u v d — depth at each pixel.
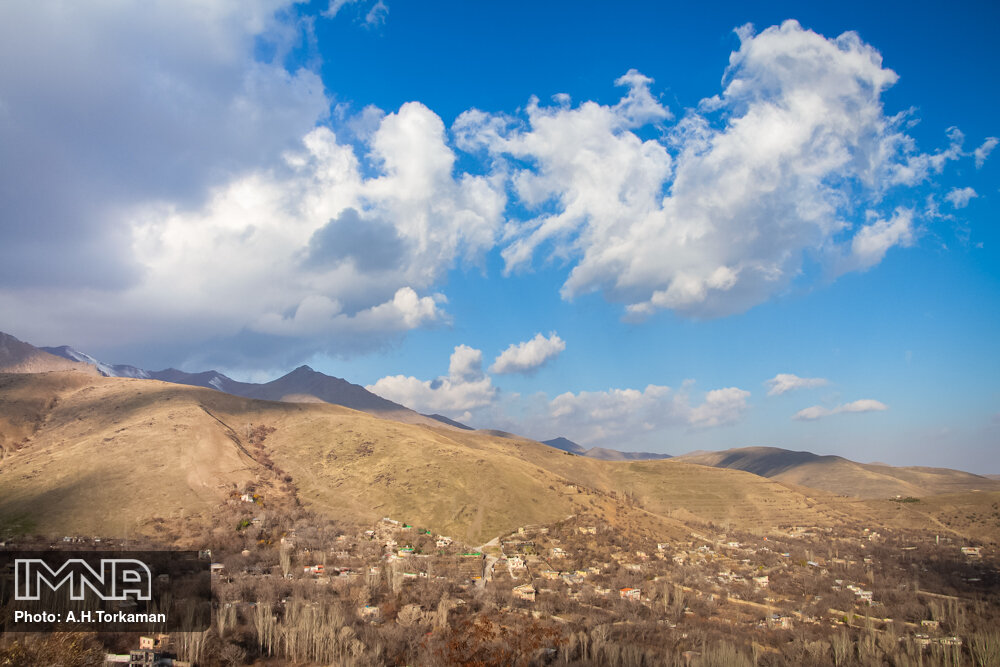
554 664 99.69
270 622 102.38
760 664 108.69
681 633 122.00
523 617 121.88
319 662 97.75
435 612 114.12
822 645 114.50
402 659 98.25
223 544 151.75
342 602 121.19
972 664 111.75
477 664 93.50
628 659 101.88
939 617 140.88
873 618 141.62
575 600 138.88
